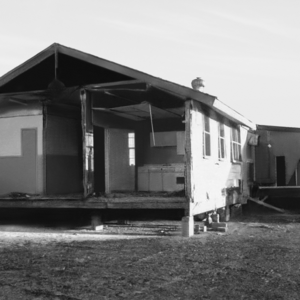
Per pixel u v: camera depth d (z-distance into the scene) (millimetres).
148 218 12312
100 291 5090
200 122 11227
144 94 11602
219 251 7730
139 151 14812
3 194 12477
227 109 11945
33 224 12250
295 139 17875
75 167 13367
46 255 7395
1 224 12320
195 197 10562
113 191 13039
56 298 4844
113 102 12250
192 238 9586
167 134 14445
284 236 9930
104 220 12156
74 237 9758
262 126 18031
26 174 12297
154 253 7562
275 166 17938
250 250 7840
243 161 16188
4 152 12531
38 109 12242
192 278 5684
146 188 14148
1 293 5047
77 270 6191
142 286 5297
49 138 12344
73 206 11125
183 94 10406
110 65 10898
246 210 16797
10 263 6715
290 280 5562
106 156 13297
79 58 11188
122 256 7273
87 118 11320
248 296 4855
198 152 10961
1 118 12609
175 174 13805
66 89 11352
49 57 11680
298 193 16547
